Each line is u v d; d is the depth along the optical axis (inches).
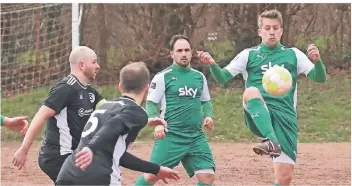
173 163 448.8
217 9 1031.0
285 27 1022.4
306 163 676.1
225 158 712.4
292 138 431.8
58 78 1021.2
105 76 1032.8
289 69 437.4
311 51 423.2
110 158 326.0
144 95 342.3
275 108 430.9
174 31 1034.7
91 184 323.6
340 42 1037.2
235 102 978.7
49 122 388.2
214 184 577.3
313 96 981.2
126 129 326.3
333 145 805.2
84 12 1031.0
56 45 1015.0
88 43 1037.2
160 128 430.6
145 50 1036.5
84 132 333.1
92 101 391.5
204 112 464.1
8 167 665.6
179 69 454.3
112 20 1035.3
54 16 1017.5
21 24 1008.9
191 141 450.3
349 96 978.7
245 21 1029.8
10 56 1008.2
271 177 610.5
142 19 1034.7
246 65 443.5
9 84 1008.9
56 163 384.5
